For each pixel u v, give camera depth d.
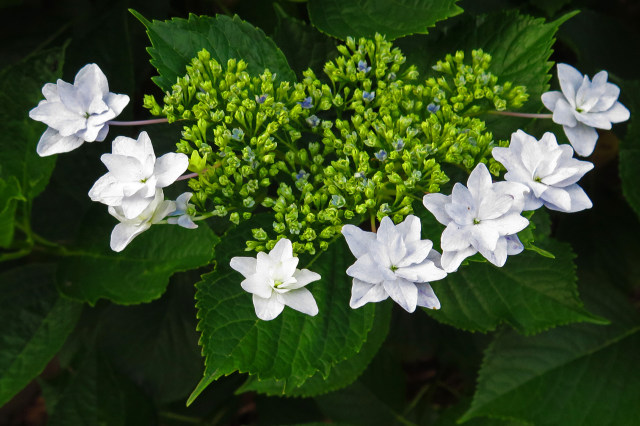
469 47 0.63
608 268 0.74
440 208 0.53
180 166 0.54
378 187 0.58
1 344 0.66
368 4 0.62
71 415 0.69
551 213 0.78
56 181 0.73
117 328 0.72
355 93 0.59
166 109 0.58
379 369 0.75
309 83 0.59
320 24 0.63
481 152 0.58
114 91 0.69
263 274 0.54
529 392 0.66
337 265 0.58
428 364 0.86
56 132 0.56
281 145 0.61
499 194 0.53
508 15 0.62
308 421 0.77
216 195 0.59
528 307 0.62
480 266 0.63
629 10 0.80
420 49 0.63
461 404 0.71
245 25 0.60
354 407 0.74
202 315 0.54
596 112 0.57
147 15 0.71
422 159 0.57
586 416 0.66
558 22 0.61
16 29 0.74
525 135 0.55
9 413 0.96
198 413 0.76
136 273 0.64
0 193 0.61
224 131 0.57
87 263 0.65
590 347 0.67
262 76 0.58
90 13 0.71
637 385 0.66
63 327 0.67
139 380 0.71
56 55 0.65
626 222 0.74
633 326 0.68
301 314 0.56
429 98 0.60
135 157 0.54
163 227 0.64
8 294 0.67
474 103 0.61
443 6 0.61
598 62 0.73
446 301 0.63
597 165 0.78
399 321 0.76
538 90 0.60
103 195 0.54
